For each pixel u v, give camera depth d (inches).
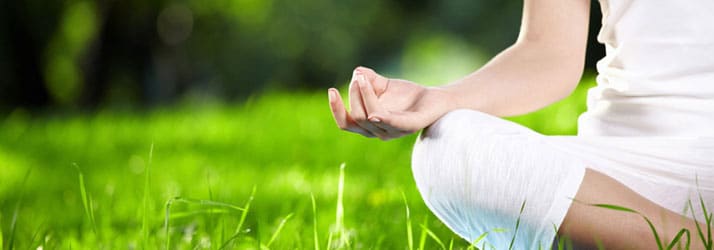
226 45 1630.2
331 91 127.0
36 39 1306.6
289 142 444.1
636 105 127.5
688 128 123.3
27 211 271.3
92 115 786.8
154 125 590.2
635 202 117.3
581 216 116.0
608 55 133.2
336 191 274.7
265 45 1643.7
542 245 119.5
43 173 391.9
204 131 530.6
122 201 266.1
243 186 297.9
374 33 1748.3
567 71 133.0
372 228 201.2
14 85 1310.3
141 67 1455.5
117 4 1364.4
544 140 122.3
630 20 127.3
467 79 132.3
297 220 211.8
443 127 123.3
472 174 119.3
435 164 123.0
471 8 1697.8
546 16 134.1
